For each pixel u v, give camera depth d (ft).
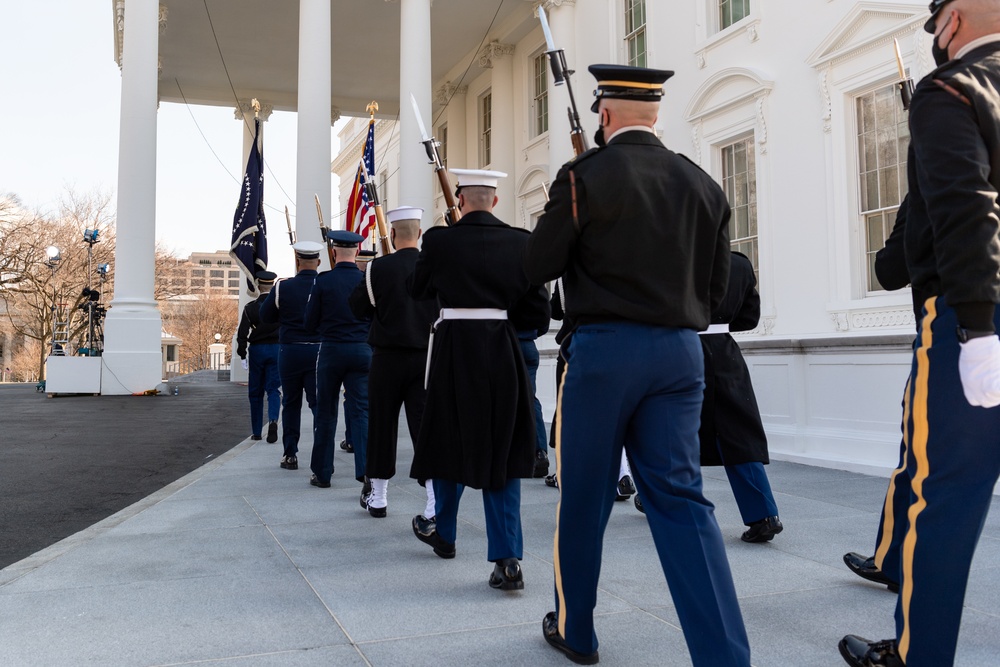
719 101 38.65
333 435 21.72
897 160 29.96
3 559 14.71
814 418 26.20
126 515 17.95
